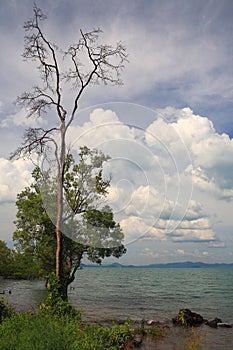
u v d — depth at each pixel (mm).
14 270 48875
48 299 11719
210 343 12148
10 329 7551
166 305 25094
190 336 12977
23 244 21438
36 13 12797
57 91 13219
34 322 7902
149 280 73750
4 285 38438
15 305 19984
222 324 15414
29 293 28828
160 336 12508
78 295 31031
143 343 11234
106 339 9758
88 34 12977
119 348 9695
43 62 13164
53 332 7020
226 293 38719
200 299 30969
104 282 59438
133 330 12586
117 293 34938
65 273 13922
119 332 10805
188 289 45375
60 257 13039
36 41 12961
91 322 15141
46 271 22766
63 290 12578
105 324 14828
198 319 15961
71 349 6590
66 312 11141
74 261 18656
